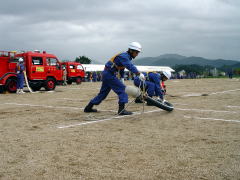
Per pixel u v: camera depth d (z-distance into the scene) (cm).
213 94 1209
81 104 895
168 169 294
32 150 370
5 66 1427
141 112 681
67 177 278
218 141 400
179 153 347
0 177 281
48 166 309
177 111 692
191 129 483
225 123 532
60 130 489
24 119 612
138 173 285
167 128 493
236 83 2408
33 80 1541
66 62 2520
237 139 409
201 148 367
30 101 1015
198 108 748
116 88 643
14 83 1452
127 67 614
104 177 276
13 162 325
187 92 1355
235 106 786
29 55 1511
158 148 370
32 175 285
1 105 896
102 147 379
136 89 615
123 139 420
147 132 464
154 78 798
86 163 317
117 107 802
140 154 346
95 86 2180
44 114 679
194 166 301
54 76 1625
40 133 469
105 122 558
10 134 466
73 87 2017
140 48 620
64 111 726
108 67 637
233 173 279
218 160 318
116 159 329
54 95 1288
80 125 531
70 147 381
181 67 15538
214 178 268
